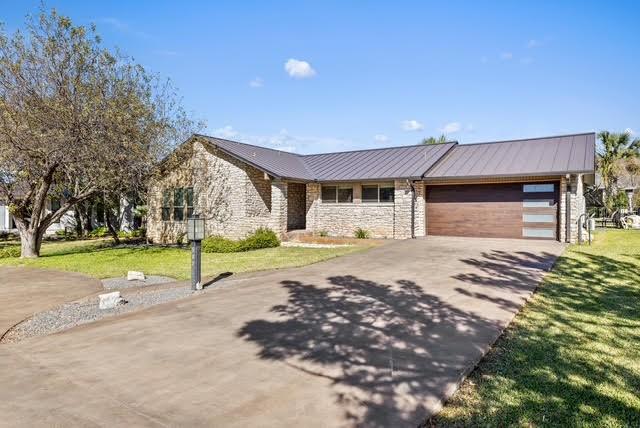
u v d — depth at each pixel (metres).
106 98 13.62
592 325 5.48
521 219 15.55
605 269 9.32
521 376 3.96
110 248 17.52
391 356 4.48
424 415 3.24
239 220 18.06
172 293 8.16
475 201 16.42
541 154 16.05
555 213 14.92
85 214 26.05
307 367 4.25
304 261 11.63
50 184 14.73
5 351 5.02
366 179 17.44
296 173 18.81
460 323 5.56
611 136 27.73
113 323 6.09
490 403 3.45
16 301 7.87
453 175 15.89
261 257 13.02
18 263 13.22
